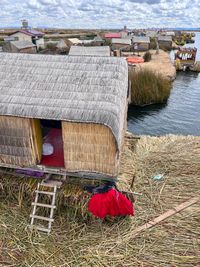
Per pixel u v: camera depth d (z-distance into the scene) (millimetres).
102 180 8297
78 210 7980
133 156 10992
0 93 8008
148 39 61469
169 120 22922
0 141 8117
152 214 8281
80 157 7895
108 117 7160
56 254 7121
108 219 8008
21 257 7059
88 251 7168
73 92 7867
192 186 9445
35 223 7996
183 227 7828
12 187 8438
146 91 24984
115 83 8078
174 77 35000
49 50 56031
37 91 7973
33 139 8055
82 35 99938
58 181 8344
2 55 9289
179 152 11422
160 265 6812
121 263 6855
